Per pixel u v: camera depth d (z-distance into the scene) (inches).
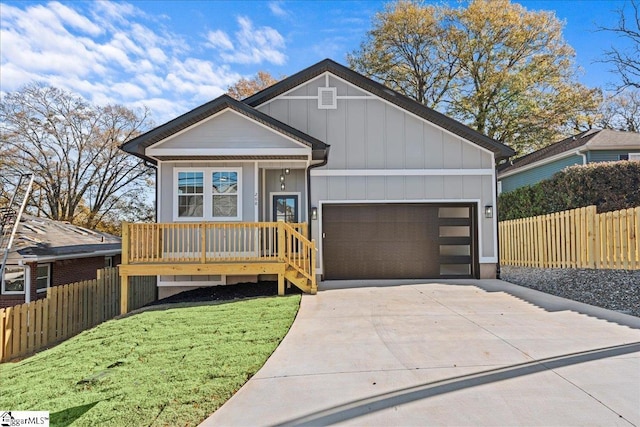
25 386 168.9
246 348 191.0
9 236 456.8
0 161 886.4
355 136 405.1
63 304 344.2
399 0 911.0
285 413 126.9
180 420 124.4
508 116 853.8
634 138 588.1
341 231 409.4
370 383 147.7
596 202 432.1
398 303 287.9
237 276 387.9
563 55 842.2
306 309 271.6
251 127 358.9
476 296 312.0
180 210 372.8
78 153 1021.8
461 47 880.9
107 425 123.1
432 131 405.7
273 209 415.2
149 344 206.4
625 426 113.7
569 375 149.6
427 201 403.2
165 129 349.4
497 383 144.0
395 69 925.2
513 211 582.2
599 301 279.0
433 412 124.1
